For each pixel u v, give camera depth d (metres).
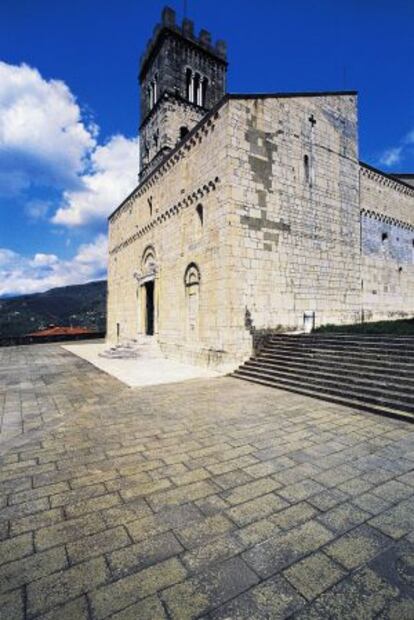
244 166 16.11
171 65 28.97
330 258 19.58
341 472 5.68
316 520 4.35
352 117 21.55
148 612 3.01
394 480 5.39
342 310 20.12
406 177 30.30
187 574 3.46
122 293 30.64
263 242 16.55
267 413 9.16
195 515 4.49
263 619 2.92
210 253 16.77
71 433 7.77
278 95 17.59
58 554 3.78
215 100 31.97
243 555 3.72
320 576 3.40
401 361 10.80
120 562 3.64
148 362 19.44
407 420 8.25
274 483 5.32
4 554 3.79
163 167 22.20
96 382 13.80
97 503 4.82
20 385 13.40
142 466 6.00
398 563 3.58
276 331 16.70
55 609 3.05
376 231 23.27
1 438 7.52
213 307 16.42
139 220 26.56
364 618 2.92
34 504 4.82
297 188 18.09
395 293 24.33
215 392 11.75
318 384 11.49
